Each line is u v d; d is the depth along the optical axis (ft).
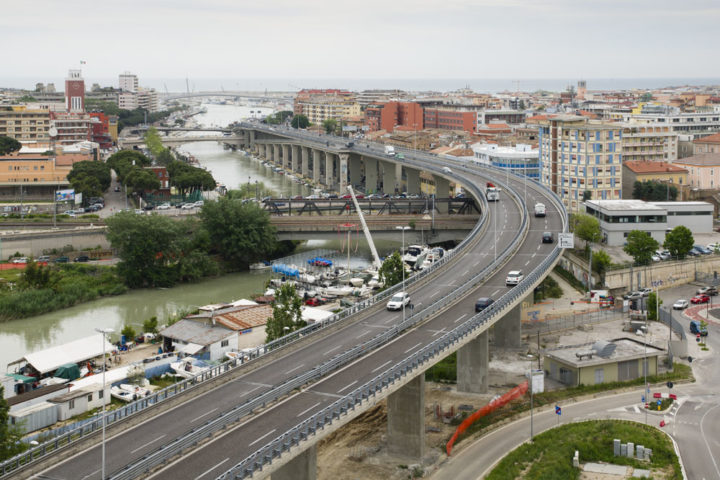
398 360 393.50
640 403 473.67
